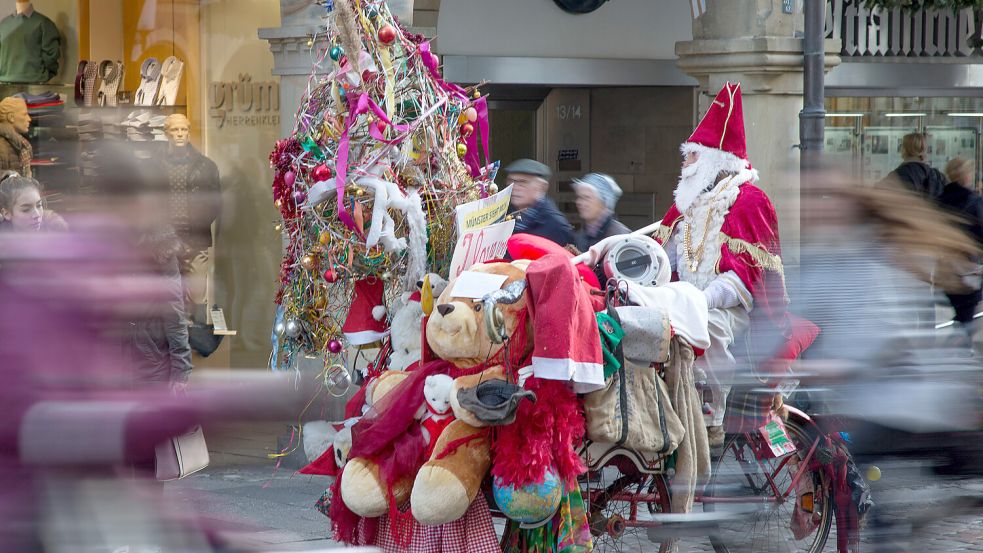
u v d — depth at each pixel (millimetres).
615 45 13992
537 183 8344
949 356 6543
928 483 6742
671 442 5820
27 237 4082
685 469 6016
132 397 4070
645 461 5996
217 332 10102
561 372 5125
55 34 11500
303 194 5621
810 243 6547
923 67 14891
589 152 14750
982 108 15281
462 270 5555
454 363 5332
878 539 6820
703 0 11672
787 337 6578
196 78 11344
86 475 4023
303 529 7008
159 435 4090
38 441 3957
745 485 6695
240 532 4621
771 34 11438
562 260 5297
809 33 10781
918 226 6359
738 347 6746
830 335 6520
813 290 6543
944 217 6500
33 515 3959
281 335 5957
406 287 5676
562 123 14562
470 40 13133
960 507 6707
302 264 5719
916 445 6656
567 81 13641
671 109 14344
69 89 11508
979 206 8422
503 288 5324
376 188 5430
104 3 11617
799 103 11594
